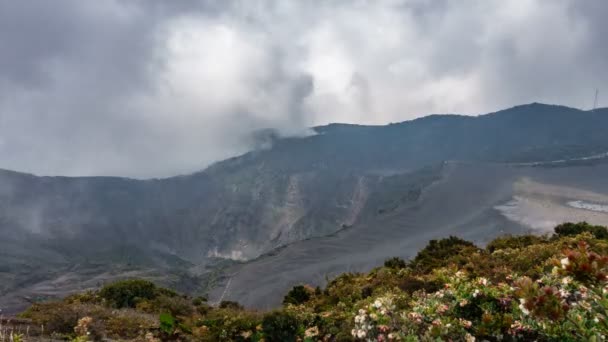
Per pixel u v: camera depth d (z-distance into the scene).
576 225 29.48
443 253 28.72
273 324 10.32
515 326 5.35
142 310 20.75
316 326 10.37
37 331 11.77
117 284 25.72
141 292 25.11
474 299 6.41
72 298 24.38
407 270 22.19
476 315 6.30
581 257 3.46
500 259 16.88
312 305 18.89
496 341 5.57
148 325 14.10
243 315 12.93
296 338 10.11
